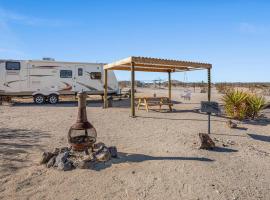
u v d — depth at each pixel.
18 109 15.48
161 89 44.41
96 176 5.16
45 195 4.41
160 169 5.56
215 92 36.59
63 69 19.61
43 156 5.80
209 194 4.55
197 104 18.89
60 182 4.88
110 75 21.00
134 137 8.37
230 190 4.73
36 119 11.63
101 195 4.45
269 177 5.39
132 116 12.45
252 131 9.79
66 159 5.65
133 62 12.20
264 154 6.93
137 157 6.27
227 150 7.12
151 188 4.73
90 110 15.12
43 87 19.16
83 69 20.16
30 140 7.77
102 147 6.20
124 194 4.50
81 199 4.32
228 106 12.89
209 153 6.76
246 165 6.02
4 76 18.20
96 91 20.69
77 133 7.23
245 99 12.72
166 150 6.89
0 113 13.54
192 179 5.12
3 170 5.38
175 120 11.79
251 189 4.80
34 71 18.88
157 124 10.74
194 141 7.86
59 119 11.66
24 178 5.02
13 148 6.91
